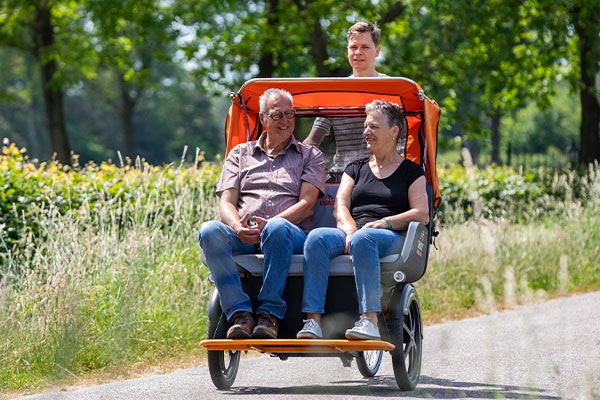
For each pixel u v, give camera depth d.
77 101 154.25
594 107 47.44
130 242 19.77
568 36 47.38
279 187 14.48
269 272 13.42
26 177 24.48
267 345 13.23
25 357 16.77
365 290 13.17
